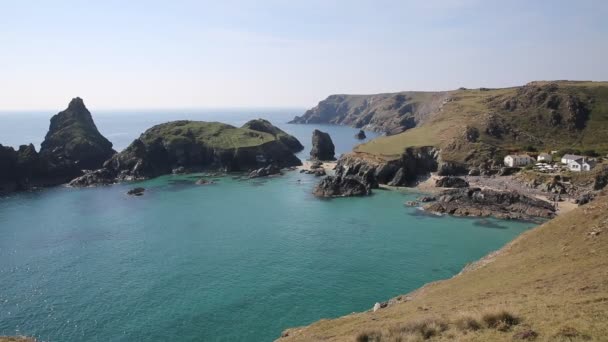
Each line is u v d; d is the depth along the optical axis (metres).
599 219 52.62
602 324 24.16
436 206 122.88
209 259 85.12
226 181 179.12
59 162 189.00
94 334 57.81
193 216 120.31
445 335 27.95
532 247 56.69
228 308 64.38
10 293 70.44
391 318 40.97
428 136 198.12
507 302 33.78
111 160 197.88
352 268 79.12
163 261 84.38
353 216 117.88
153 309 64.56
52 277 76.88
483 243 92.50
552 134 190.50
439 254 85.94
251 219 116.19
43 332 58.47
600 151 160.38
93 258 86.44
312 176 188.50
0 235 102.81
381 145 191.75
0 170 162.50
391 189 156.12
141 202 139.88
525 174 147.62
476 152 171.75
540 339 23.97
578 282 36.25
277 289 70.75
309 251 88.94
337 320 48.19
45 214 124.00
